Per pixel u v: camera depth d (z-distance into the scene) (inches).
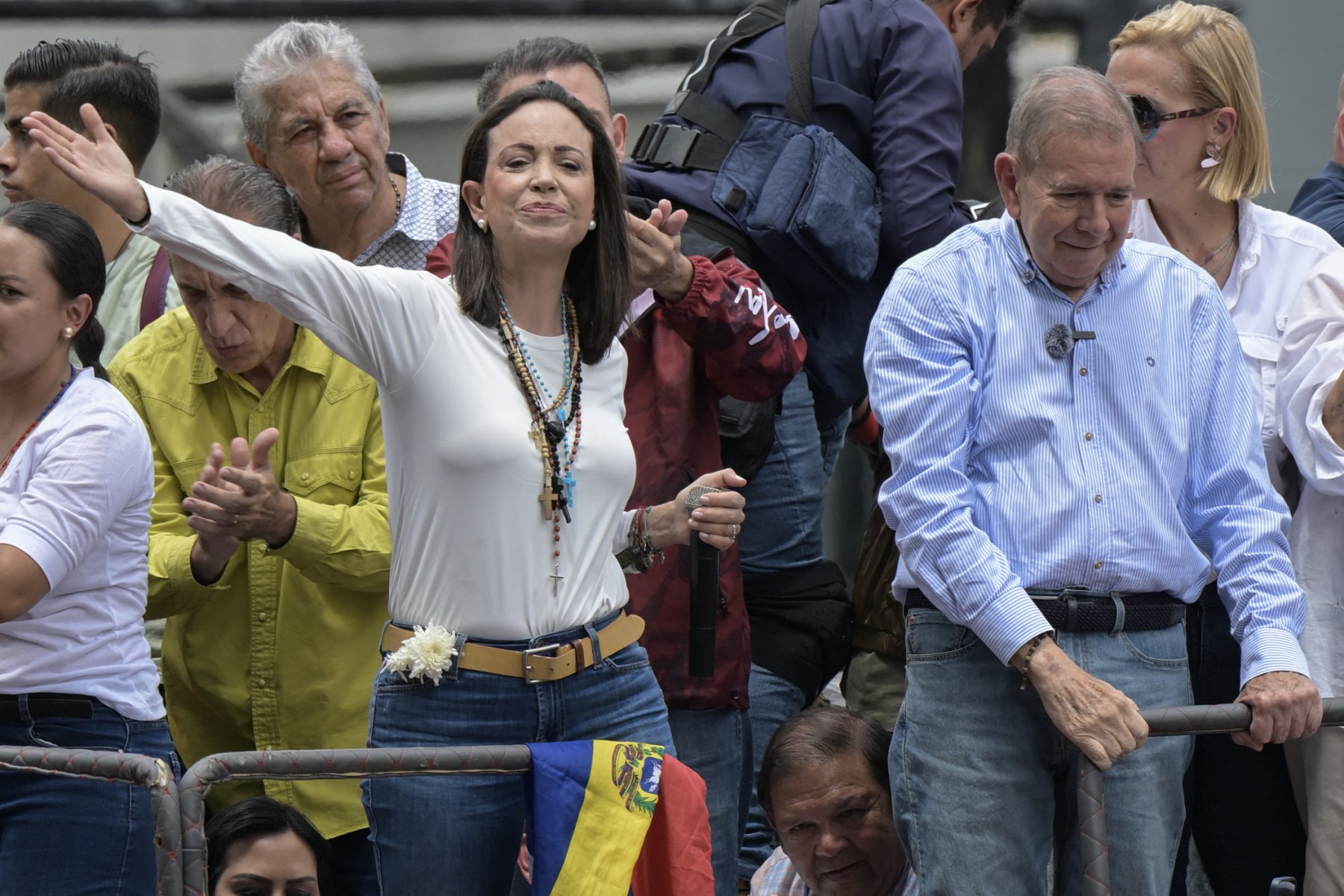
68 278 489.1
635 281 546.3
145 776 414.0
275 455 565.3
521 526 443.8
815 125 660.7
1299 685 473.1
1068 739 473.1
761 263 647.1
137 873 477.4
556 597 447.5
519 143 453.7
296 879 541.3
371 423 563.2
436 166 1093.8
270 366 568.7
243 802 547.2
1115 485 481.1
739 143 656.4
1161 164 589.9
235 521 519.2
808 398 660.1
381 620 563.8
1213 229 593.6
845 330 661.3
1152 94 586.6
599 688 454.9
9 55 1013.2
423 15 1072.8
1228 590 494.9
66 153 422.6
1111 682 476.4
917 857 490.3
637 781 441.7
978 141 1039.6
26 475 479.8
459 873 446.0
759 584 676.1
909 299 493.4
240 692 566.9
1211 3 979.9
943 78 662.5
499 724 445.4
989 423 485.7
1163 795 485.1
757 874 613.9
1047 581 478.0
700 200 649.6
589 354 467.5
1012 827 478.6
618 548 503.8
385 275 445.4
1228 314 509.4
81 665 480.4
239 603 567.5
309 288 434.9
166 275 645.3
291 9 1060.5
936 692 486.9
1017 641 462.0
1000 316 490.3
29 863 468.4
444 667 438.6
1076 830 492.1
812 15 674.2
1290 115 977.5
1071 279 486.6
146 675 498.6
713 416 581.3
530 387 450.0
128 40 1037.2
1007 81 1032.8
